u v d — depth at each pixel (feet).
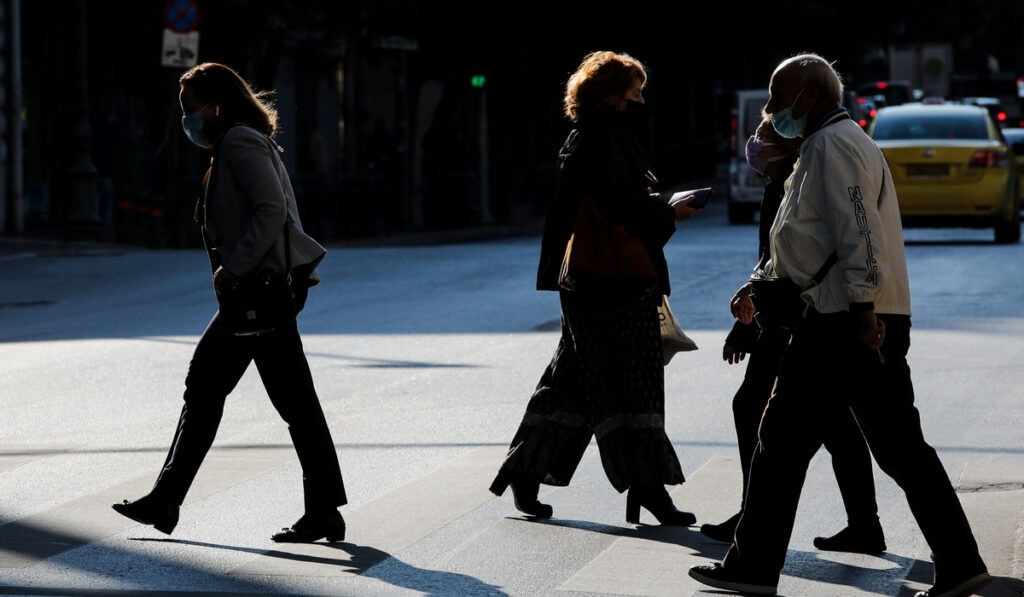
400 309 88.12
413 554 36.60
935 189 126.72
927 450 31.65
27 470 46.73
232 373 37.52
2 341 79.05
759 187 175.42
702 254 122.42
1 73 159.22
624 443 38.55
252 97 37.40
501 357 68.90
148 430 53.16
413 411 55.77
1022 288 93.76
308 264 37.19
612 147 37.63
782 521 32.27
